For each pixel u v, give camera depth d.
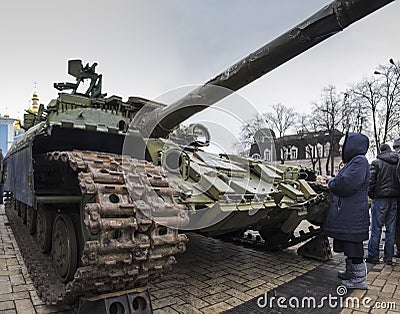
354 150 4.78
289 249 6.94
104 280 2.82
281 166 6.15
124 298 3.01
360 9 2.60
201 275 5.07
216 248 6.91
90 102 4.57
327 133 26.39
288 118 27.80
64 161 3.37
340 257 6.35
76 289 2.86
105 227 2.68
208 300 4.11
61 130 3.97
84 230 3.11
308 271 5.39
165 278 4.90
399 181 5.86
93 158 3.32
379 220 6.03
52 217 4.78
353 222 4.63
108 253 2.74
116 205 2.81
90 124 3.95
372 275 5.31
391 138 22.92
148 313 3.08
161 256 3.00
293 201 5.40
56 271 4.09
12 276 4.73
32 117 7.18
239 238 7.47
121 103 4.69
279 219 5.72
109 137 4.36
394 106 22.95
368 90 24.34
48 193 4.32
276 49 3.10
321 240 6.08
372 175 6.05
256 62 3.27
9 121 30.75
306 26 2.87
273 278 5.00
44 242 4.81
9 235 7.45
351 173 4.62
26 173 4.43
